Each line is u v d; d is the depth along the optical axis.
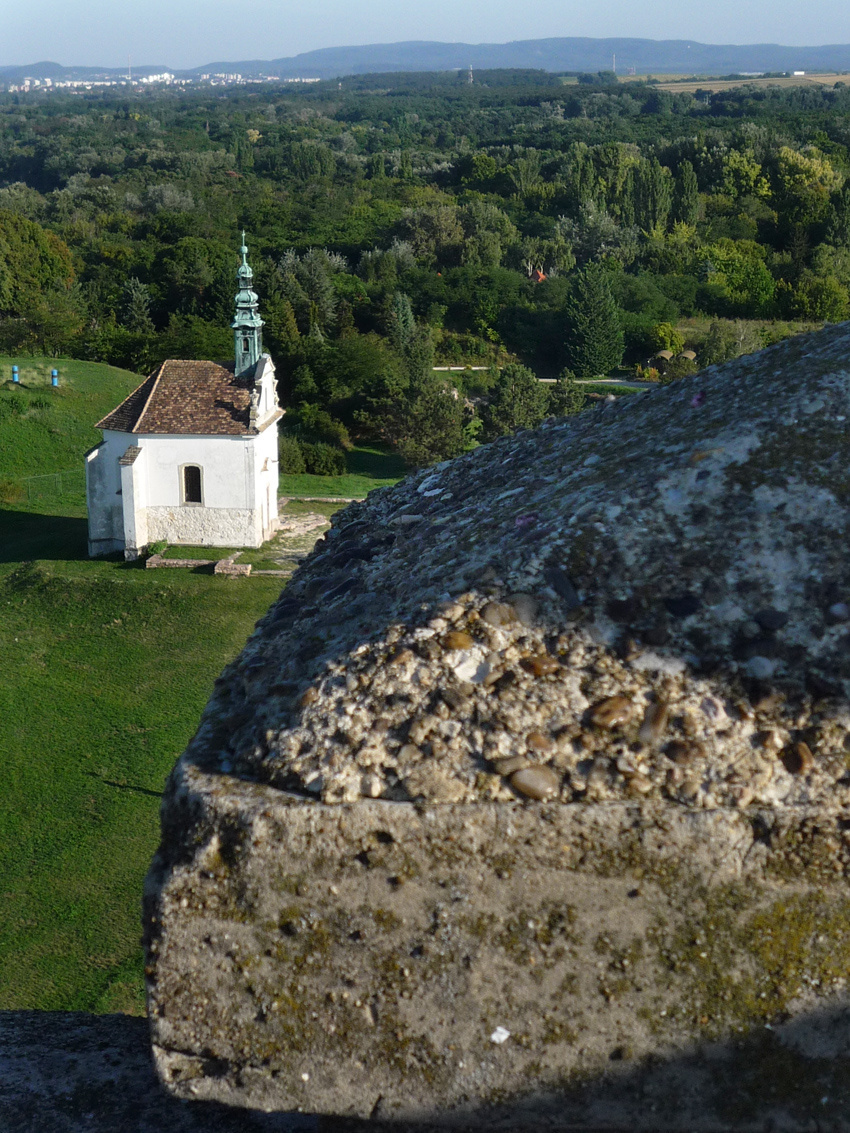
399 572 4.51
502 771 3.38
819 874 3.22
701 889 3.25
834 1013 3.25
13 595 40.78
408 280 103.50
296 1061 3.47
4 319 95.00
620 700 3.48
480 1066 3.39
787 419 4.08
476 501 5.48
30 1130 4.06
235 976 3.46
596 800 3.31
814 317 105.75
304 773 3.49
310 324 93.44
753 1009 3.27
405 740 3.50
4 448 59.06
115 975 20.41
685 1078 3.32
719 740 3.39
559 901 3.30
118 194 149.62
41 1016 4.89
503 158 165.88
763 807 3.26
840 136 167.38
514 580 3.83
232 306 94.44
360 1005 3.41
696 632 3.62
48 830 26.31
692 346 97.56
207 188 156.50
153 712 32.69
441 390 74.44
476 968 3.34
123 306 97.69
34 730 31.47
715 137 148.75
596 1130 3.38
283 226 128.12
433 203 134.00
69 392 64.25
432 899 3.34
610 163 141.00
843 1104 3.30
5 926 22.27
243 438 42.66
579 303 92.12
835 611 3.58
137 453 42.38
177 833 3.56
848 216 120.00
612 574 3.79
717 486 3.95
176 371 44.62
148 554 42.81
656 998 3.30
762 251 116.81
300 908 3.39
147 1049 4.56
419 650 3.70
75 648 37.00
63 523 50.50
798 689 3.47
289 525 47.41
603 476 4.38
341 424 78.44
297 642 4.23
